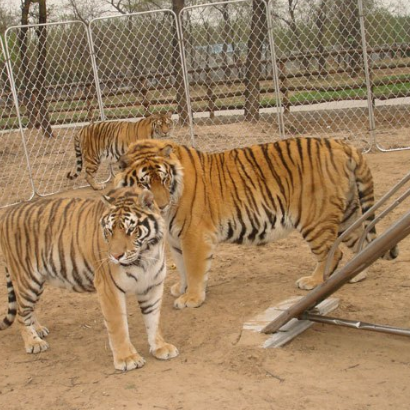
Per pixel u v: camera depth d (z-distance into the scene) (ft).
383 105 47.06
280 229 18.34
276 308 16.99
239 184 18.04
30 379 14.73
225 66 45.73
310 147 18.01
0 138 51.29
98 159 36.65
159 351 14.90
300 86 45.39
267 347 14.88
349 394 12.62
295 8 43.55
